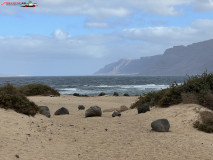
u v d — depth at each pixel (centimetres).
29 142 1045
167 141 1125
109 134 1258
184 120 1458
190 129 1338
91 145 1082
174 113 1588
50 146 1041
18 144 995
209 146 1070
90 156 946
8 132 1097
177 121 1466
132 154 968
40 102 2595
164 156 945
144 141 1130
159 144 1084
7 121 1230
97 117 1717
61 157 920
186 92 1769
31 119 1416
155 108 1831
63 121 1556
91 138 1188
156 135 1227
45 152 958
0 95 1452
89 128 1383
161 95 1903
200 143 1105
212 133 1303
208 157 941
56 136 1198
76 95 3812
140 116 1697
